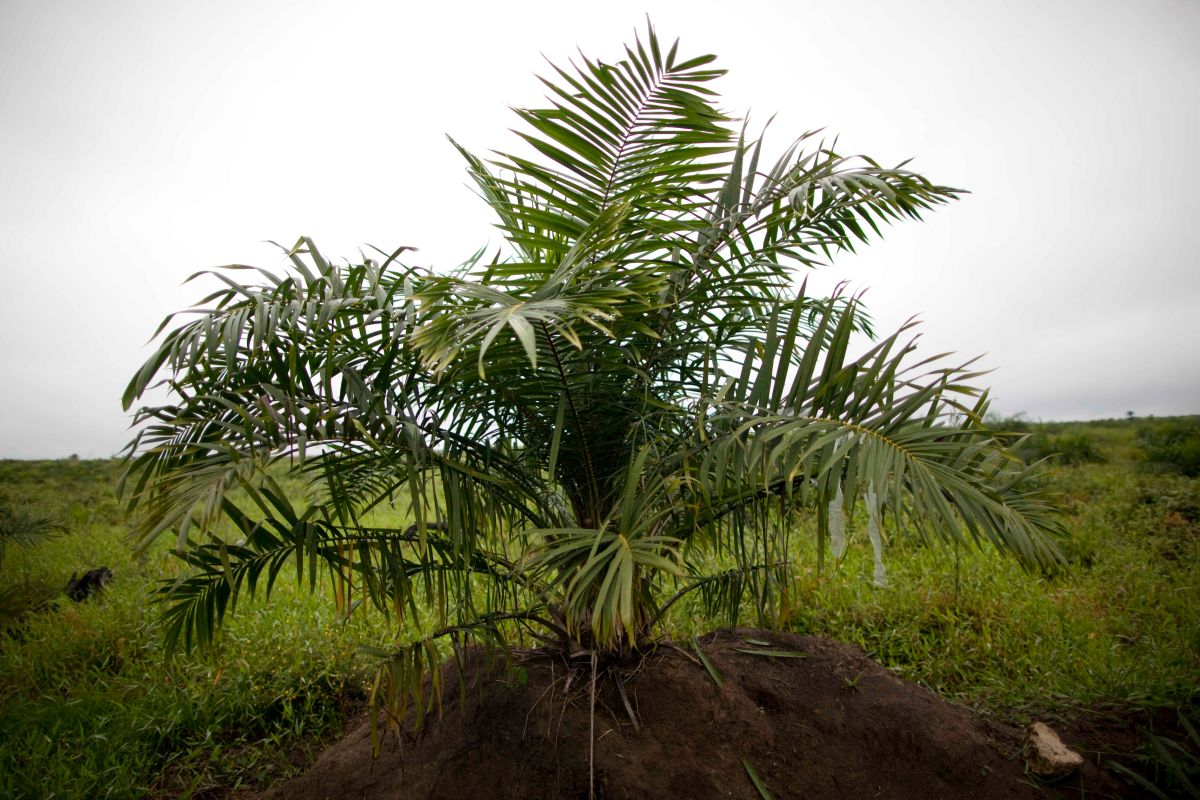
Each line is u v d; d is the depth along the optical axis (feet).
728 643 10.74
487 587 8.96
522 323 4.99
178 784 9.98
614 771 7.64
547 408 8.26
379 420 7.28
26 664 13.12
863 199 8.06
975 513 6.38
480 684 8.87
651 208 7.73
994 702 11.03
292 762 10.59
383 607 7.88
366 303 7.23
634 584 6.94
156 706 11.31
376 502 8.55
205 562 7.18
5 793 9.11
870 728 9.18
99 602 16.40
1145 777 8.92
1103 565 16.49
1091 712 10.32
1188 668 10.82
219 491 5.76
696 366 9.23
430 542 8.15
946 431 6.70
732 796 7.73
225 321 7.00
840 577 15.37
